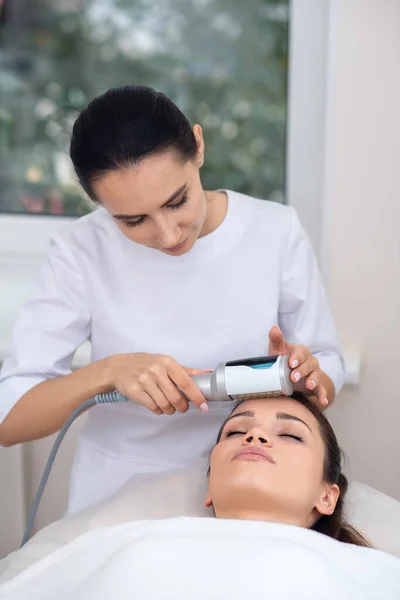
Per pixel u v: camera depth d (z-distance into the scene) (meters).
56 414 1.32
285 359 1.25
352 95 1.77
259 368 1.24
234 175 2.11
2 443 1.41
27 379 1.38
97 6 2.10
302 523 1.31
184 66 2.09
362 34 1.74
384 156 1.77
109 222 1.42
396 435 1.86
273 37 2.03
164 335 1.42
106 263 1.42
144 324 1.42
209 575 1.07
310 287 1.47
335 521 1.36
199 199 1.20
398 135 1.76
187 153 1.15
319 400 1.32
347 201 1.80
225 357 1.43
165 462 1.47
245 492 1.27
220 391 1.24
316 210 2.03
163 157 1.11
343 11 1.74
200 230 1.34
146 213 1.14
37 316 1.42
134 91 1.16
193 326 1.42
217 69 2.07
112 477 1.48
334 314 1.85
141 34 2.09
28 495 1.94
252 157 2.10
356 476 1.88
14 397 1.36
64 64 2.14
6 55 2.15
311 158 2.01
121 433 1.47
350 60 1.75
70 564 1.19
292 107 2.00
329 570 1.08
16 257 2.18
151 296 1.42
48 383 1.34
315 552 1.10
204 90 2.09
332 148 1.79
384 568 1.17
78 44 2.12
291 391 1.26
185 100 2.10
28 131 2.18
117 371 1.28
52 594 1.17
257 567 1.07
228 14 2.04
